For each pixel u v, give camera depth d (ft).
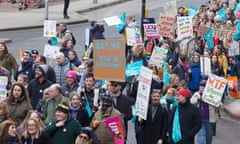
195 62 103.71
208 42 130.11
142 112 69.51
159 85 89.86
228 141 93.91
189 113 72.95
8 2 287.07
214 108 82.28
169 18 131.03
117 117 65.57
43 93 78.38
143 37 146.51
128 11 274.16
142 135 72.95
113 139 65.77
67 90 82.23
